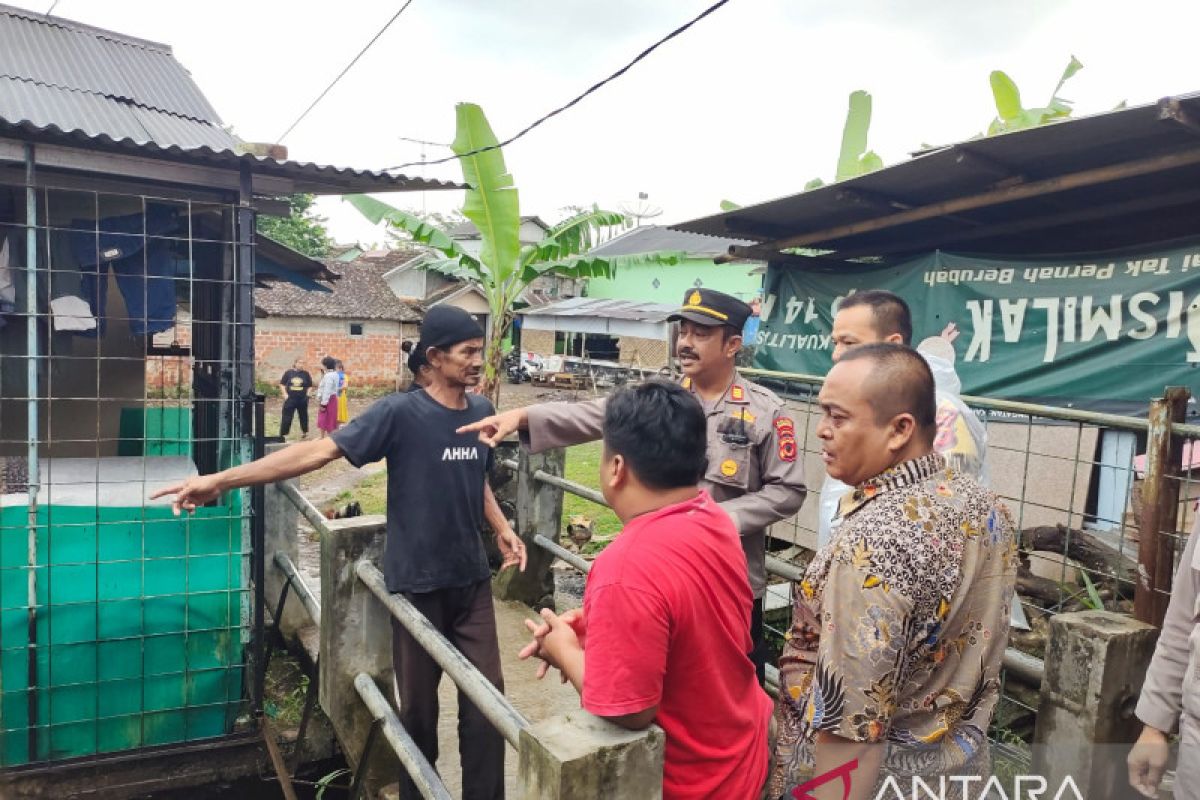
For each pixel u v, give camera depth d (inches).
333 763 156.5
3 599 131.9
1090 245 220.1
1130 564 164.4
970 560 56.9
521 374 1095.0
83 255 144.0
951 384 98.3
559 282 1230.9
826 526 95.5
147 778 141.9
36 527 132.8
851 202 201.2
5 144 124.3
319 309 891.4
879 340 90.0
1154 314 180.9
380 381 935.0
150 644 142.0
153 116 184.7
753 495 99.0
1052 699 88.4
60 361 188.7
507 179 286.8
